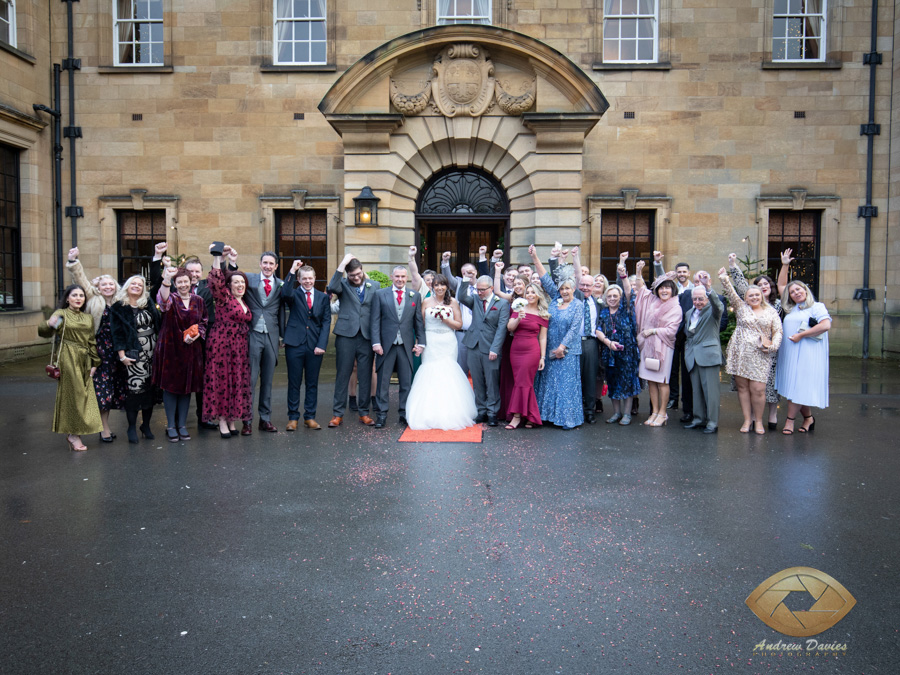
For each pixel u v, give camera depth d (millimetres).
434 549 4141
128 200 14430
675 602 3480
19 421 7961
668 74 14102
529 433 7375
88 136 14492
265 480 5543
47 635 3148
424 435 7215
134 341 6758
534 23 14148
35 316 13953
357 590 3602
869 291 14273
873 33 14031
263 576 3766
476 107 12977
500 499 5070
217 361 7004
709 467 5996
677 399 9008
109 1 14438
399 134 13117
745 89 14117
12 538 4305
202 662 2928
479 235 14523
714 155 14164
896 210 13891
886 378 11633
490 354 7656
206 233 14438
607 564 3932
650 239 14414
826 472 5852
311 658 2961
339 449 6609
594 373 7984
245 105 14344
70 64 14359
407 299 7703
